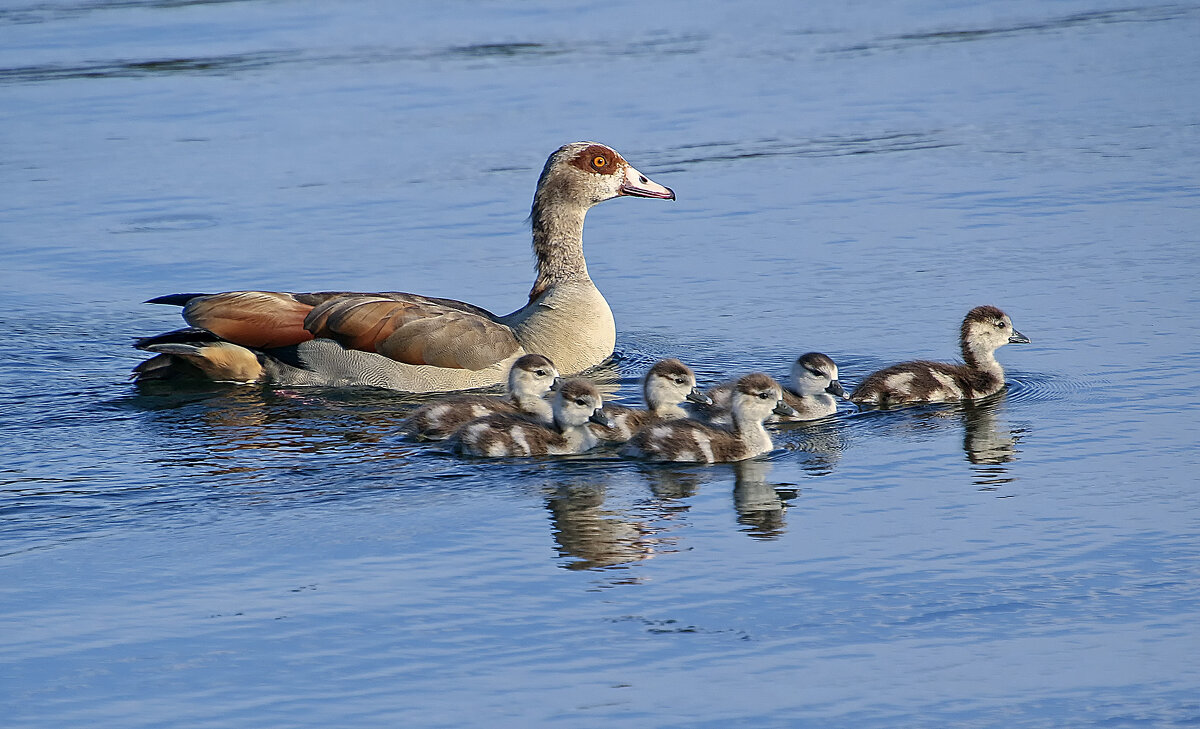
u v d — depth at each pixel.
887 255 21.41
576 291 17.83
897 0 43.06
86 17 40.94
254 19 40.88
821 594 10.99
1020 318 18.42
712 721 9.26
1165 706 9.36
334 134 29.20
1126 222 22.42
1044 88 31.84
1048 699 9.46
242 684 9.76
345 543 12.05
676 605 10.85
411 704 9.48
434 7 42.78
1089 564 11.39
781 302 19.58
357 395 16.42
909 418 15.59
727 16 40.97
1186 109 29.53
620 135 28.72
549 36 38.47
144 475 13.62
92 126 30.09
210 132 29.53
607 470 14.01
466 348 16.62
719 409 15.51
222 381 16.69
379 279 20.89
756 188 25.30
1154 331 17.70
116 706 9.51
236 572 11.49
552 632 10.44
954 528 12.23
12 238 23.06
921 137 28.28
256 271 21.27
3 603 10.95
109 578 11.39
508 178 26.03
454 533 12.30
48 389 16.45
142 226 23.62
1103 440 14.42
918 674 9.80
